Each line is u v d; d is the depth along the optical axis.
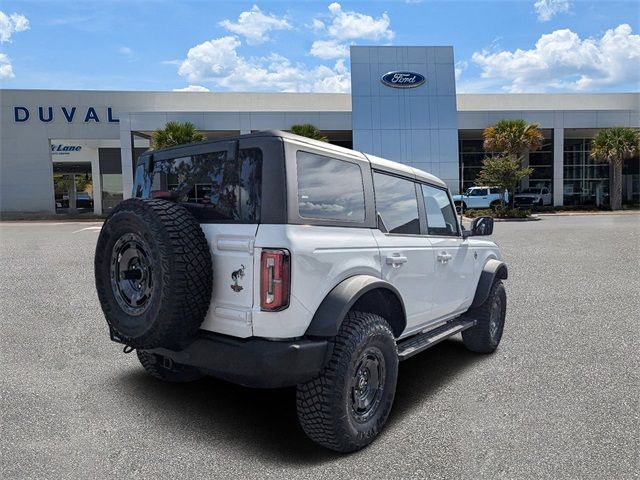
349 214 3.43
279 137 3.01
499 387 4.38
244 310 2.94
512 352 5.43
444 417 3.76
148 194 3.75
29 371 4.62
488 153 40.28
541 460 3.11
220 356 3.01
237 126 33.06
